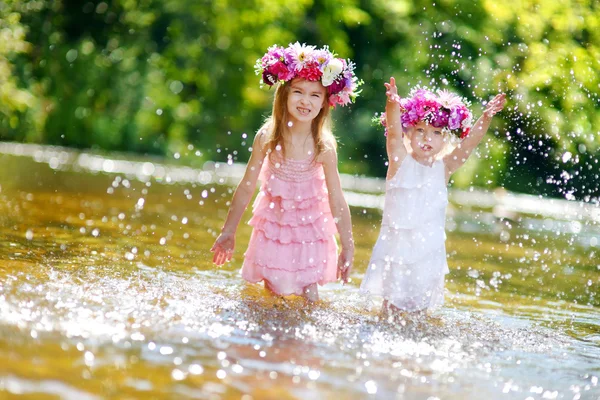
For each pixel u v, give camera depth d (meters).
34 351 3.55
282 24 29.45
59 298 4.62
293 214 6.20
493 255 9.55
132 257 6.72
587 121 17.70
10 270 5.35
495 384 3.91
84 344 3.75
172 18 30.14
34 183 13.48
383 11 28.91
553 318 5.90
